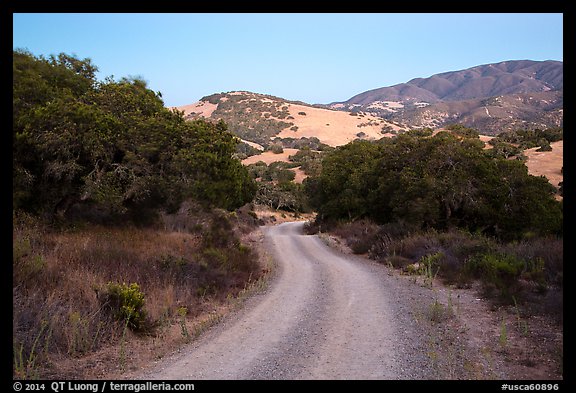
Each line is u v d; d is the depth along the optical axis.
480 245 14.48
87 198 14.95
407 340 7.10
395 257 16.70
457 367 5.79
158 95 23.02
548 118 168.50
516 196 21.64
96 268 9.70
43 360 5.96
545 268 10.74
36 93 15.25
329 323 8.46
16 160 13.50
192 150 15.73
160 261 11.59
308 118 184.75
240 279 13.38
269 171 91.88
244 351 6.79
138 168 14.89
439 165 22.67
